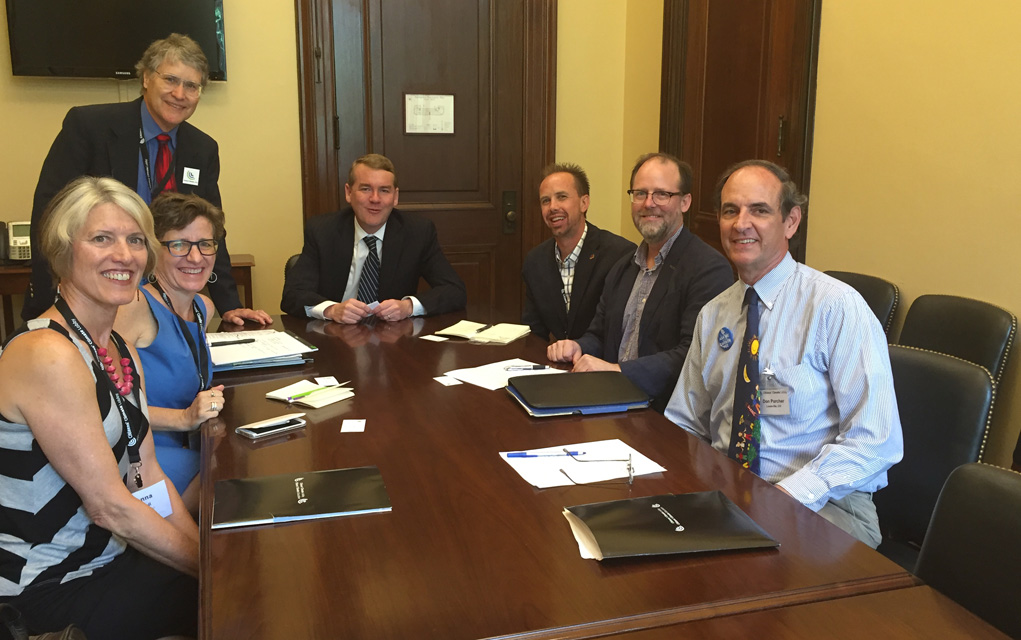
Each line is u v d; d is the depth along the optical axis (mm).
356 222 3289
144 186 2891
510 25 4520
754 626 1047
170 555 1575
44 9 3717
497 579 1155
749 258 1892
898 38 2916
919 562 1293
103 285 1566
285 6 4137
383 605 1089
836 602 1104
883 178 3016
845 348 1790
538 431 1790
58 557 1533
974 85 2637
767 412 1872
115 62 3836
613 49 4754
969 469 1266
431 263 3346
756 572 1176
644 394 1979
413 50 4395
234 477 1544
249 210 4254
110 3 3789
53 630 1494
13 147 3844
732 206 1900
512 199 4691
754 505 1408
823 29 3270
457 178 4590
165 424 1954
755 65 3691
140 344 2043
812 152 3377
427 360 2436
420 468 1576
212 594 1121
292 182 4289
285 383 2207
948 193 2754
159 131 2896
